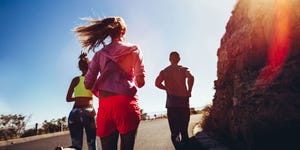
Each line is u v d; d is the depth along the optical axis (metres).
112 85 2.46
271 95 3.55
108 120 2.44
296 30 3.53
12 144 13.48
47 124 21.05
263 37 4.41
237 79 4.86
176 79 5.33
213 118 7.99
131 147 2.43
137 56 2.57
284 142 3.37
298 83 3.33
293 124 3.26
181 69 5.42
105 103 2.45
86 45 2.68
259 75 4.00
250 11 5.02
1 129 17.64
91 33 2.64
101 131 2.48
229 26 6.68
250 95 4.02
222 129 6.46
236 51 5.46
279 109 3.40
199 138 7.56
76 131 3.93
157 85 5.50
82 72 4.12
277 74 3.58
